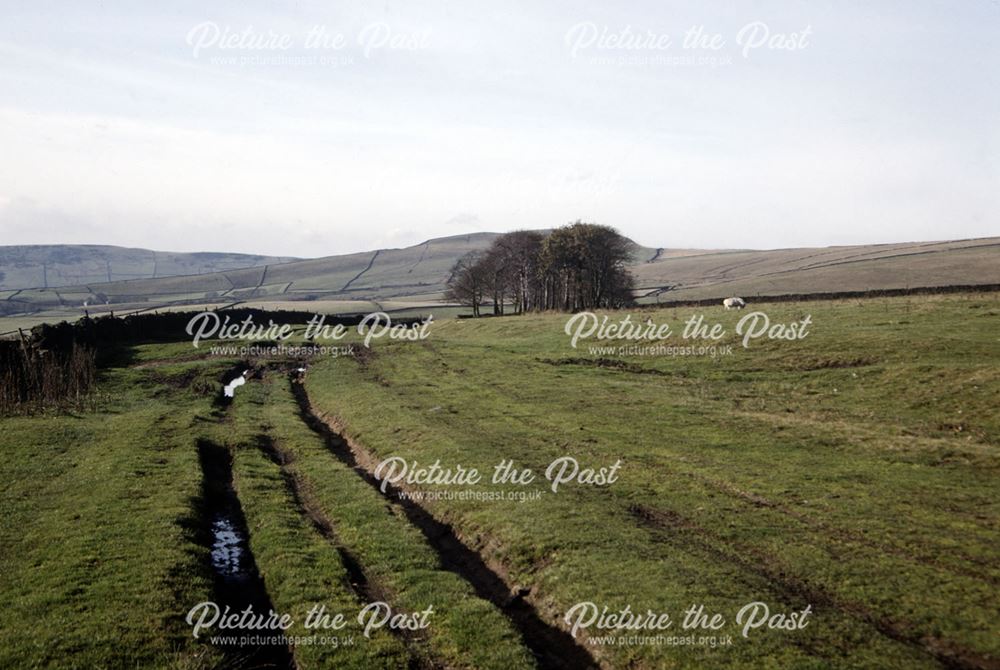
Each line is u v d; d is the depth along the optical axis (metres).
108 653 14.88
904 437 28.75
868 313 51.81
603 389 43.06
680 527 21.30
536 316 79.44
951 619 15.06
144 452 31.30
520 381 47.50
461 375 51.84
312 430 39.00
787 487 23.81
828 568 17.72
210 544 22.58
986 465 24.89
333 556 20.69
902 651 14.09
